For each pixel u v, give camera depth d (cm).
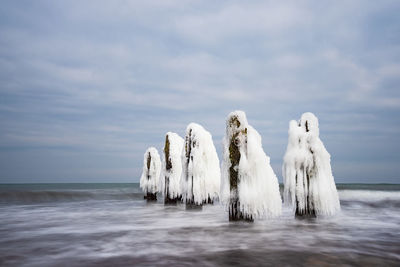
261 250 604
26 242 712
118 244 677
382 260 534
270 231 815
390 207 1609
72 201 2203
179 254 574
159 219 1148
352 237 741
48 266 510
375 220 1061
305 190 992
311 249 614
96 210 1538
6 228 952
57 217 1243
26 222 1093
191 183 1469
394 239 720
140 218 1188
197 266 493
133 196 2677
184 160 1514
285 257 549
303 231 818
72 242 706
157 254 577
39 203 2022
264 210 880
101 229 911
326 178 991
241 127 916
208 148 1517
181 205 1781
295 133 1017
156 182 2130
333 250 606
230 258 543
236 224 909
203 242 686
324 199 972
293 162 1005
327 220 1032
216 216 1227
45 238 763
